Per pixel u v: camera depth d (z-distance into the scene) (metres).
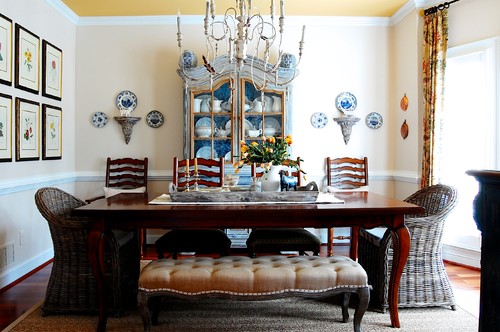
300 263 2.19
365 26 4.40
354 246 3.28
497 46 3.24
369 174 4.42
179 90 4.33
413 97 3.98
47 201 2.46
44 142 3.57
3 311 2.54
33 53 3.36
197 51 4.31
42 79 3.54
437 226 2.49
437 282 2.54
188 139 4.01
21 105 3.16
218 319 2.44
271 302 2.71
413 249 2.51
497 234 1.01
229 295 2.02
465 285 3.02
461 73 3.55
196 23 4.30
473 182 3.50
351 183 4.31
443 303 2.54
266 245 2.68
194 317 2.47
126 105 4.33
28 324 2.34
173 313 2.53
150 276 2.03
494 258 1.02
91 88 4.33
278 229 2.86
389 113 4.44
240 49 2.33
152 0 3.84
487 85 3.32
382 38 4.41
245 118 4.06
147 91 4.34
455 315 2.46
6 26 2.94
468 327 2.29
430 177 3.61
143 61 4.33
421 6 3.86
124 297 2.55
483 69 3.36
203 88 4.01
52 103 3.77
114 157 4.35
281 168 2.69
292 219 2.20
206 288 2.02
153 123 4.32
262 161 2.64
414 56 3.94
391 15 4.32
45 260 3.63
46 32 3.63
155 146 4.34
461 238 3.57
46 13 3.63
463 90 3.53
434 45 3.60
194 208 2.15
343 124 4.32
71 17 4.16
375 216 2.24
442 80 3.57
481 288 1.08
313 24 4.36
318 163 4.40
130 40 4.32
